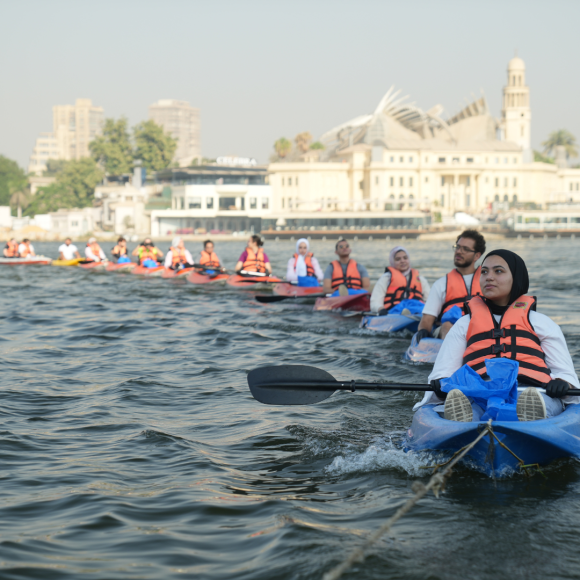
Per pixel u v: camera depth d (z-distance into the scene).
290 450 5.07
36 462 4.82
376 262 40.12
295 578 3.17
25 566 3.28
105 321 12.80
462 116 135.75
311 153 123.50
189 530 3.70
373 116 119.38
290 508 3.97
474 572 3.20
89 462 4.82
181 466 4.73
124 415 6.11
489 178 111.19
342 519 3.83
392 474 4.53
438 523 3.75
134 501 4.10
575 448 4.48
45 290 19.80
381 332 10.96
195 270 22.80
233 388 7.19
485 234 97.06
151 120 141.88
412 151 108.81
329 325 12.04
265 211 103.00
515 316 5.04
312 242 91.44
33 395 6.88
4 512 3.94
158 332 11.37
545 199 115.75
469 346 5.09
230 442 5.29
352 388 5.25
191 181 104.38
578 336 10.32
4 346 10.07
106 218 108.81
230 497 4.16
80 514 3.91
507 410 4.59
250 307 15.08
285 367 5.43
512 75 156.62
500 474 4.39
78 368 8.34
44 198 140.88
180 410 6.30
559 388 4.78
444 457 4.70
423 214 97.56
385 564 3.28
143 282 22.52
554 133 160.38
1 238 105.06
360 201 98.75
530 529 3.67
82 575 3.21
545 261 37.12
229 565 3.31
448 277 8.58
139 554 3.43
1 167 146.88
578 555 3.37
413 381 7.41
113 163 140.25
